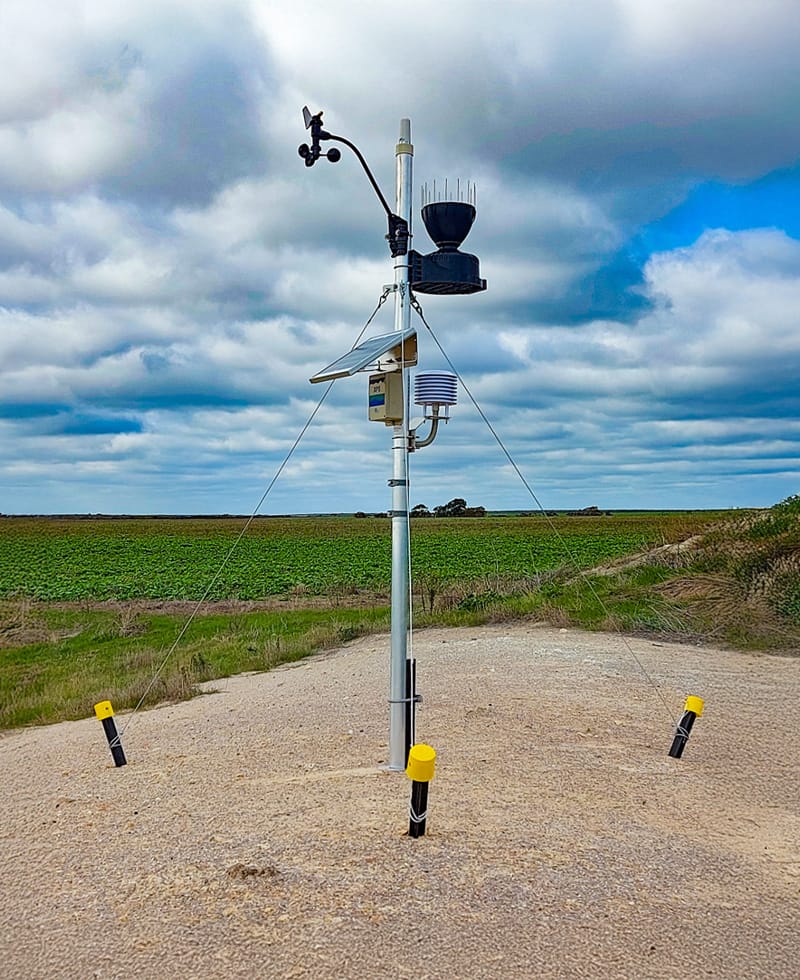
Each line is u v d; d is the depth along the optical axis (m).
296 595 28.12
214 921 3.79
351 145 6.10
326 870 4.20
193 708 10.09
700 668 10.30
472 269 6.28
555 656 11.19
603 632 13.09
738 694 8.87
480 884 4.00
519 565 34.59
